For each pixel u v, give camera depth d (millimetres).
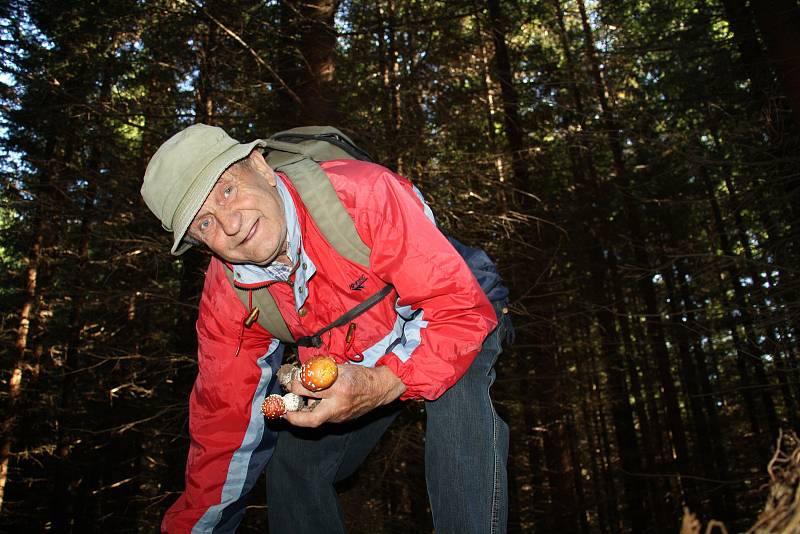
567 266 11117
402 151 5789
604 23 8930
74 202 5957
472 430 1707
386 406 2107
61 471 12852
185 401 5801
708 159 5840
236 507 2096
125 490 12094
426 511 8219
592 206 11969
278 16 6332
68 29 7145
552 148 7605
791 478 837
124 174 5770
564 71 8523
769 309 4945
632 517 12312
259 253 1677
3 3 7207
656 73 8445
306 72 5434
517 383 7469
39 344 12344
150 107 6125
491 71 7250
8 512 12844
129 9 6449
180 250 1807
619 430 12539
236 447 2039
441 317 1671
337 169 1795
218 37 6355
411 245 1671
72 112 6359
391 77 6492
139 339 9070
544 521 11922
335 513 2082
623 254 13367
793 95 5379
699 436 14664
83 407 12227
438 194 5957
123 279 6695
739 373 15930
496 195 6617
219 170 1617
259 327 1981
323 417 1512
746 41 6367
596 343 7875
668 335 11883
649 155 7848
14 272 12320
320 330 1859
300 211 1747
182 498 2090
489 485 1685
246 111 6113
